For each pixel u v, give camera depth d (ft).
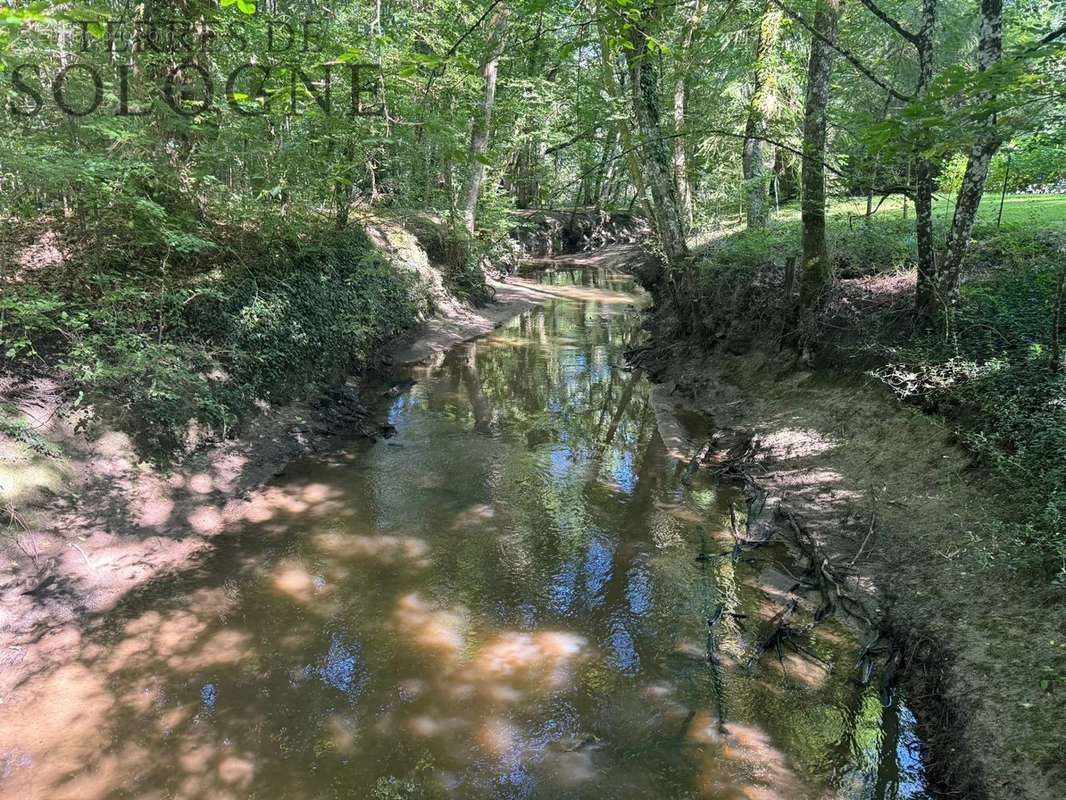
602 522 25.17
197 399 26.96
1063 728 12.93
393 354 48.19
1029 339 22.54
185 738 14.71
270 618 18.97
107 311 24.54
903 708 15.74
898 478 23.09
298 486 27.43
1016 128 16.83
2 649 16.90
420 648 17.89
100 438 23.27
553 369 48.24
